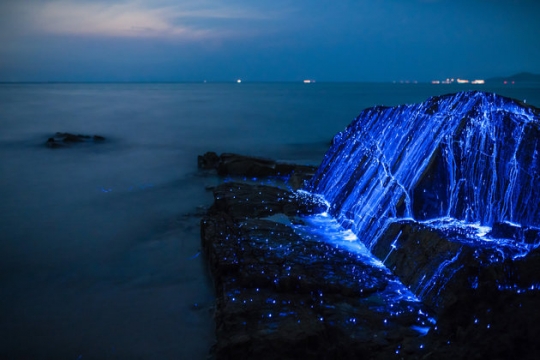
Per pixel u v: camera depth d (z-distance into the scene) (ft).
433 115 35.17
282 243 32.22
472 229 28.32
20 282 30.86
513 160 29.07
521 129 29.32
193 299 28.35
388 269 28.94
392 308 24.07
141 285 30.30
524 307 18.71
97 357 22.57
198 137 112.37
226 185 48.21
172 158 82.12
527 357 16.85
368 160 40.22
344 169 44.24
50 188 58.23
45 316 26.37
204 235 35.50
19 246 37.55
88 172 68.95
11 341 23.85
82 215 46.34
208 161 71.97
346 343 20.88
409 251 28.07
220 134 118.01
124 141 104.53
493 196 29.53
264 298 24.63
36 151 88.53
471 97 33.04
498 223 26.96
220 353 20.38
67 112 184.34
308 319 22.12
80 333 24.61
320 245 32.58
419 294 25.26
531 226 27.12
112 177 65.21
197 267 33.17
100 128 130.41
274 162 66.64
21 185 60.03
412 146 35.17
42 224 43.34
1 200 52.21
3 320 25.89
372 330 21.98
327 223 38.83
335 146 50.03
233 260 28.60
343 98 308.19
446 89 596.29
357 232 35.27
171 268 33.04
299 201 43.09
